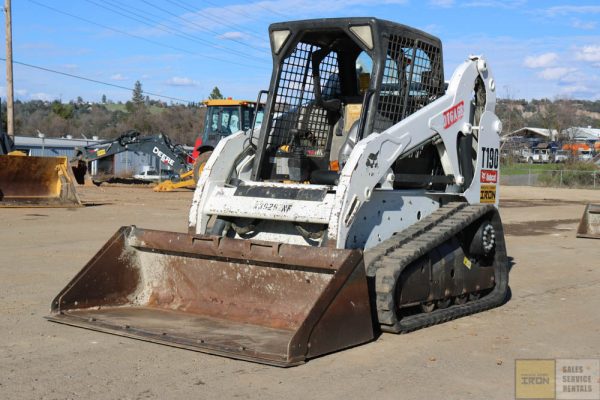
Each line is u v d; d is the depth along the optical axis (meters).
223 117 25.27
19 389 5.13
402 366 5.82
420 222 7.67
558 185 42.06
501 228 8.59
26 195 18.78
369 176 6.94
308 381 5.38
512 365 5.95
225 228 7.62
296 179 7.98
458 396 5.14
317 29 7.79
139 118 94.00
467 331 7.09
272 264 6.56
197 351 6.08
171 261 7.27
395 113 7.75
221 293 6.98
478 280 8.27
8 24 31.94
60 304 6.98
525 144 71.12
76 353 6.03
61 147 56.28
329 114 8.54
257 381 5.36
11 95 32.19
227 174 7.83
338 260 6.11
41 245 12.18
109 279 7.30
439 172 8.33
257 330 6.44
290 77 8.22
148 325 6.58
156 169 50.81
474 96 8.76
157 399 4.95
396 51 7.71
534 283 10.00
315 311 5.82
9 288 8.66
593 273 10.88
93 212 17.92
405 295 6.93
